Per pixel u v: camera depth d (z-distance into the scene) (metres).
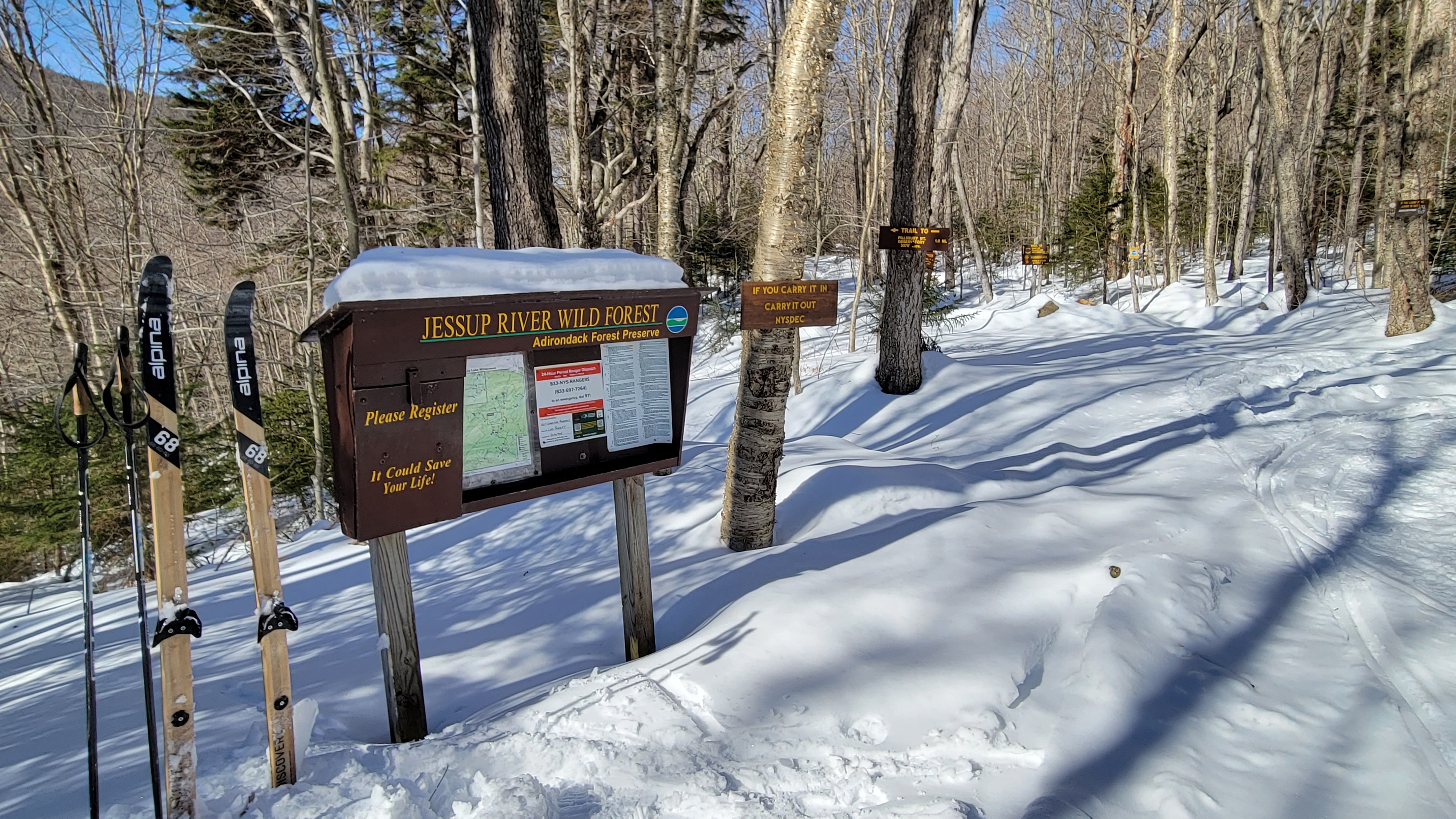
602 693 3.41
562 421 3.51
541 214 8.24
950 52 16.38
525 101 8.02
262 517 2.63
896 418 10.43
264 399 11.77
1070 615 4.00
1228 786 2.85
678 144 14.83
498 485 3.34
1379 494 5.98
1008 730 3.13
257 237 16.66
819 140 4.83
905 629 3.84
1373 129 22.47
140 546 2.45
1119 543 5.00
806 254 5.07
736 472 5.30
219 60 12.86
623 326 3.49
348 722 3.53
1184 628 4.00
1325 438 7.61
